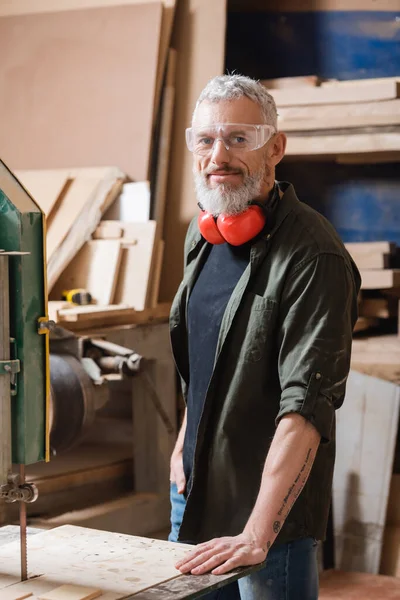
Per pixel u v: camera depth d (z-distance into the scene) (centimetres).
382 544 412
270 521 206
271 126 236
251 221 233
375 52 478
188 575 192
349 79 482
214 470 238
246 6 496
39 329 188
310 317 222
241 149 232
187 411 259
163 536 420
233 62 500
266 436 234
